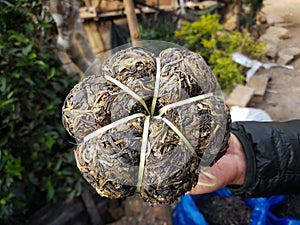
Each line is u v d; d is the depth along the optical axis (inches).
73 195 26.7
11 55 21.8
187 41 29.5
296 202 18.6
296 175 11.0
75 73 26.0
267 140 11.2
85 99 8.1
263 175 10.9
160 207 25.4
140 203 27.4
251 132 11.4
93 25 30.7
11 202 23.0
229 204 21.7
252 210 21.0
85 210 27.5
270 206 19.9
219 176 10.6
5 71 21.9
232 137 11.5
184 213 21.5
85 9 30.7
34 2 22.2
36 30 23.7
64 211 26.6
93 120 7.8
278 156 10.9
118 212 28.2
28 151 24.8
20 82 22.6
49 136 24.5
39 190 27.6
